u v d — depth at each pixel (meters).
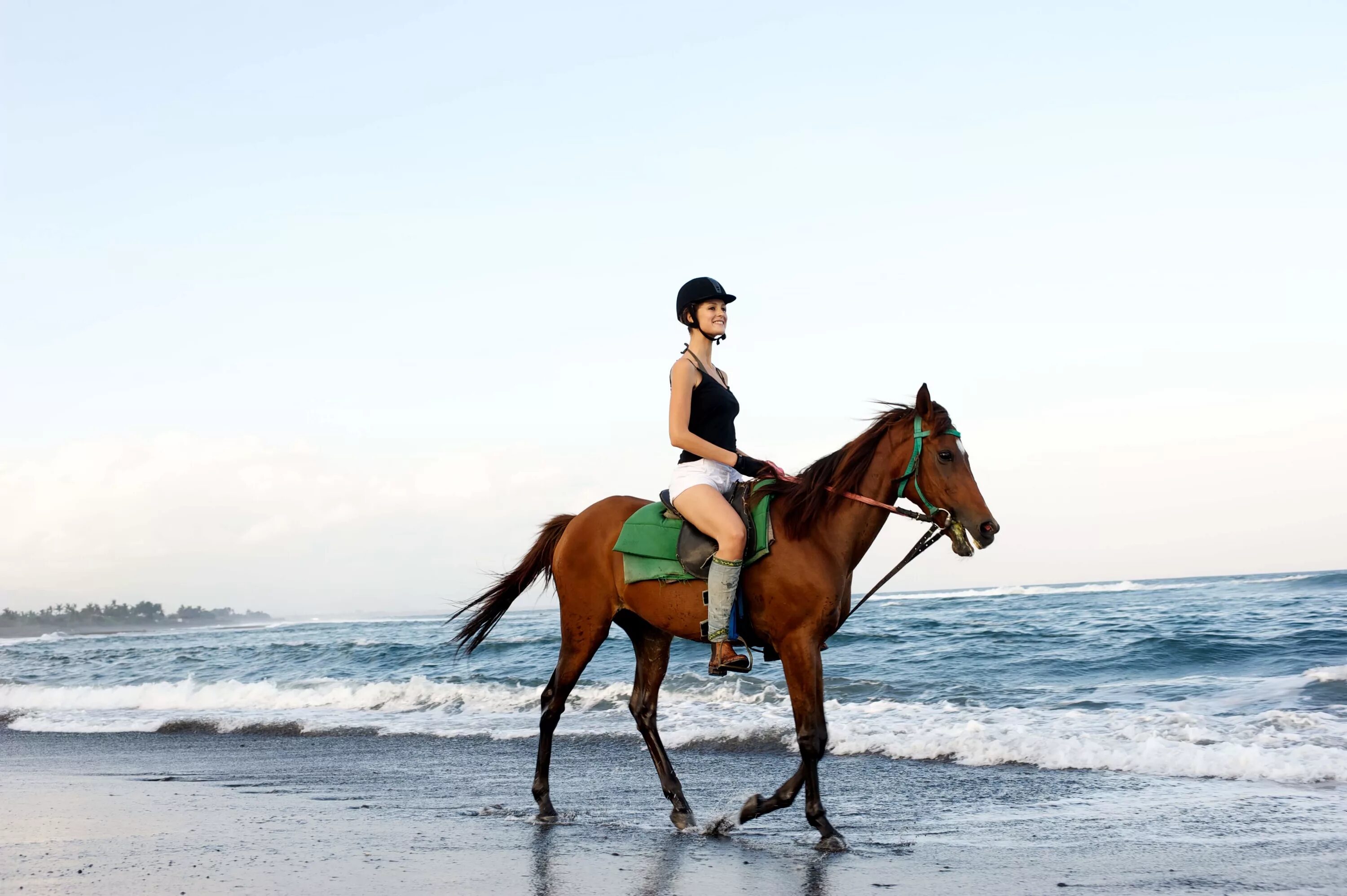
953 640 17.09
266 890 3.82
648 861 4.43
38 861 4.41
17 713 14.61
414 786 7.06
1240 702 9.22
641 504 5.59
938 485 4.64
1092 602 29.83
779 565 4.77
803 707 4.72
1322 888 3.77
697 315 5.24
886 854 4.56
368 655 21.06
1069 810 5.54
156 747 10.20
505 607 6.01
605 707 11.31
